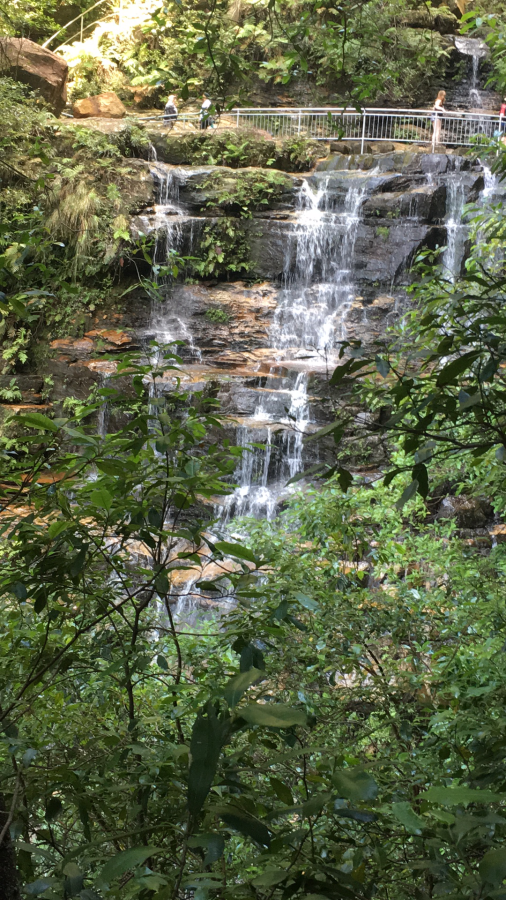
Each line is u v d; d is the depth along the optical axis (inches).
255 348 640.4
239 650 65.3
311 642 109.4
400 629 129.6
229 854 79.5
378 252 667.4
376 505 171.6
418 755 98.1
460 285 145.5
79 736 82.6
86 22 951.6
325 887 40.1
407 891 66.6
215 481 71.6
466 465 173.2
